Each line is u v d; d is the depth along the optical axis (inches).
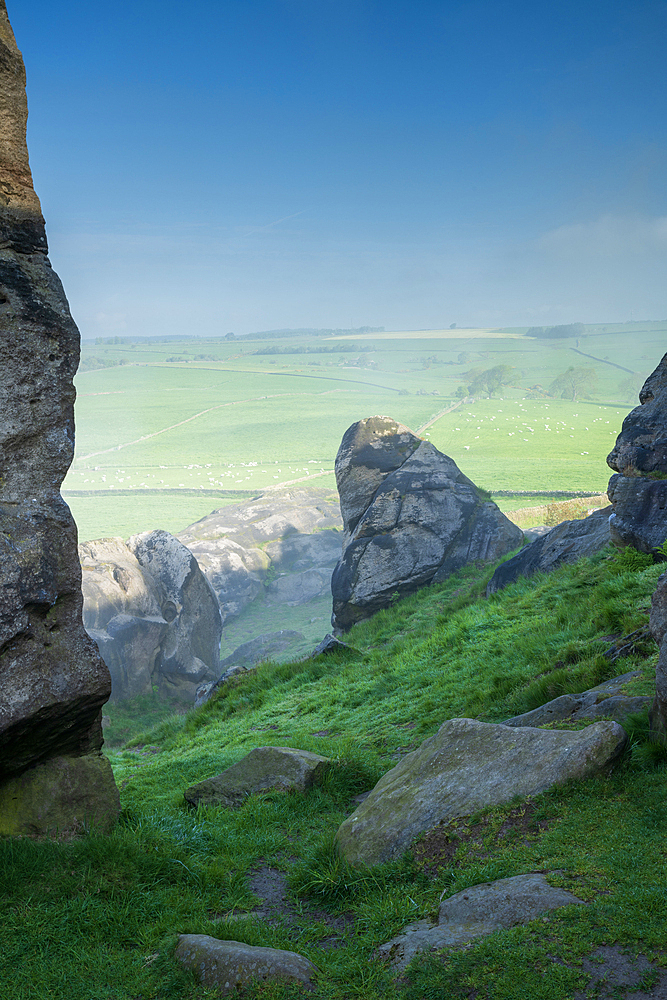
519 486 3179.1
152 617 1350.9
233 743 544.7
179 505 3639.3
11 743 239.1
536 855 184.9
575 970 134.6
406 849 216.7
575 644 443.5
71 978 165.0
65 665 250.1
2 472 246.4
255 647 1533.0
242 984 153.4
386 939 167.9
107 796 270.8
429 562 1037.2
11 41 254.5
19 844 227.8
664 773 210.1
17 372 250.4
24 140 258.7
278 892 223.6
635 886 157.9
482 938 151.3
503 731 247.3
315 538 2364.7
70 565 257.3
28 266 257.1
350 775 349.4
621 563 590.6
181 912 202.8
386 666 645.9
